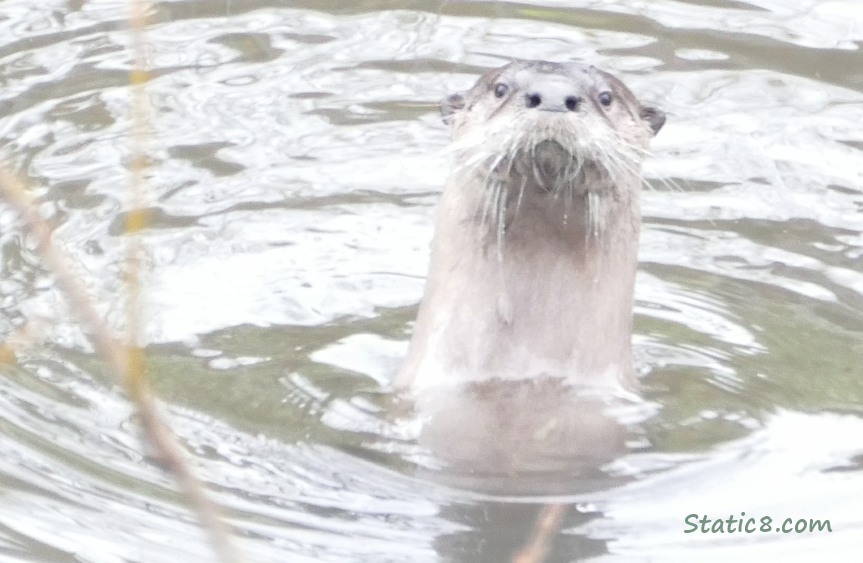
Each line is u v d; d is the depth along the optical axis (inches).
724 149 721.0
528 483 463.8
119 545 428.5
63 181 685.3
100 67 779.4
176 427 496.7
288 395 522.6
